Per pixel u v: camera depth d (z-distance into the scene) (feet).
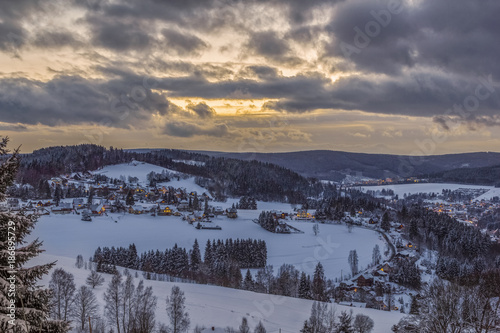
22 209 66.59
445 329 158.71
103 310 284.82
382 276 492.54
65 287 262.47
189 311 302.45
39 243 67.51
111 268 425.69
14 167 65.36
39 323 65.62
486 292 170.71
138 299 269.03
